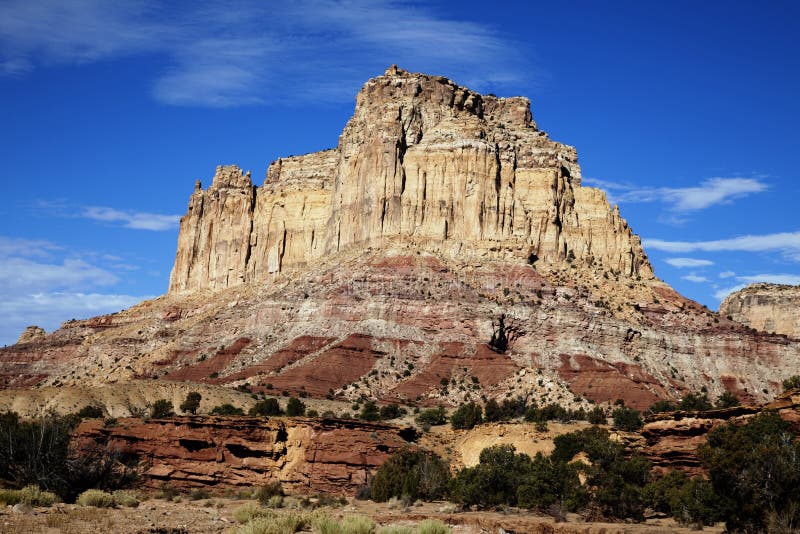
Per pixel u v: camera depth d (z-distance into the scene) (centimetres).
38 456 9669
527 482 9275
